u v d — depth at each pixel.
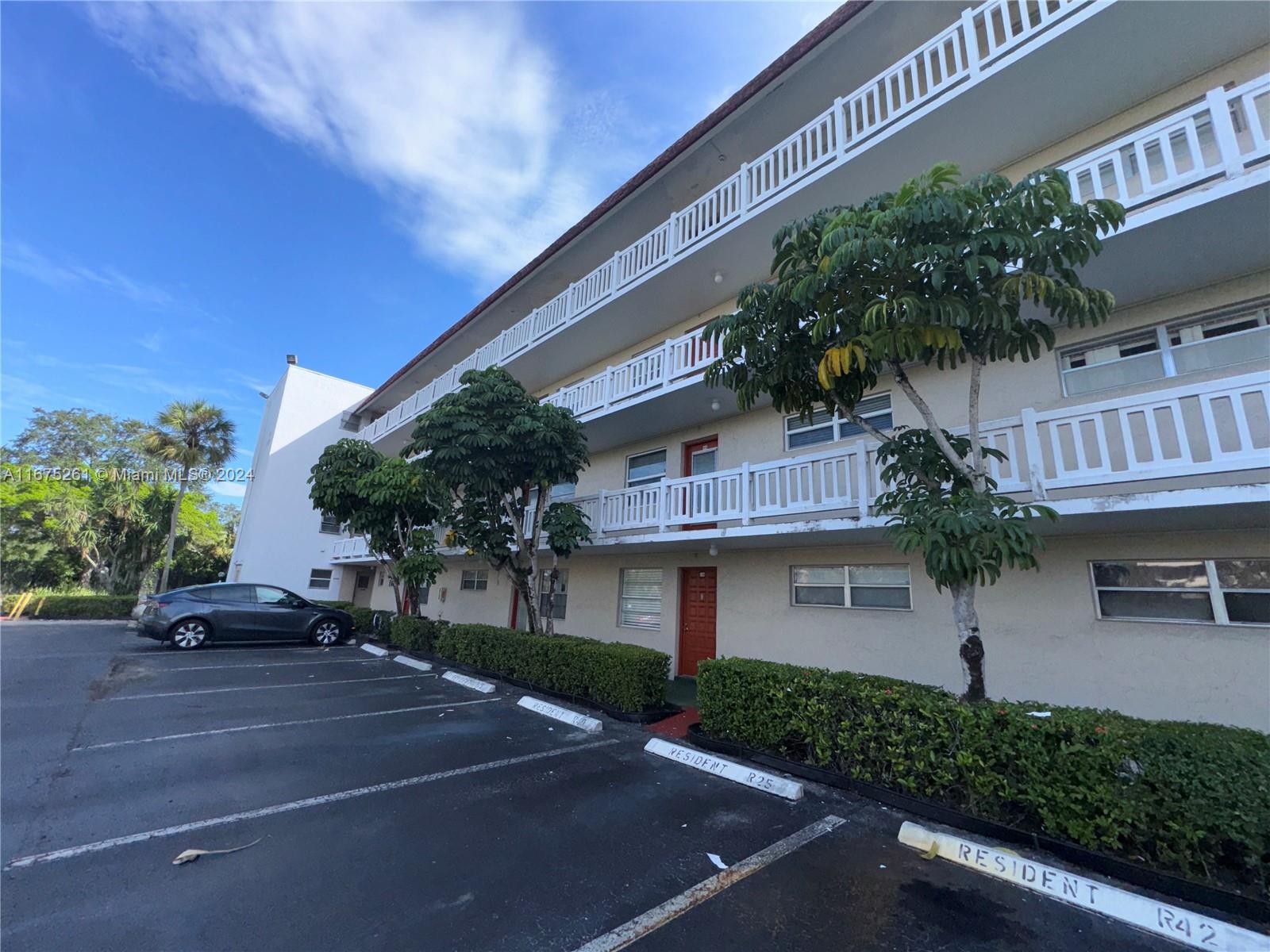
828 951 2.72
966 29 6.56
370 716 7.24
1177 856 3.31
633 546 10.02
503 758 5.66
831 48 8.11
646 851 3.73
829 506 6.91
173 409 22.53
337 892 3.14
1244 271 5.60
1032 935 2.89
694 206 9.75
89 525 24.22
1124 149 5.88
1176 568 5.70
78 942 2.64
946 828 4.14
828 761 5.10
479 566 16.70
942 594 7.12
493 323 16.61
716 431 10.47
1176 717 5.42
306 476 23.02
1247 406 4.67
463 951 2.66
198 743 5.86
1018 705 4.28
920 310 4.10
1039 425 5.70
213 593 13.31
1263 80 4.67
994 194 4.16
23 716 6.69
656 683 7.58
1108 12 5.48
